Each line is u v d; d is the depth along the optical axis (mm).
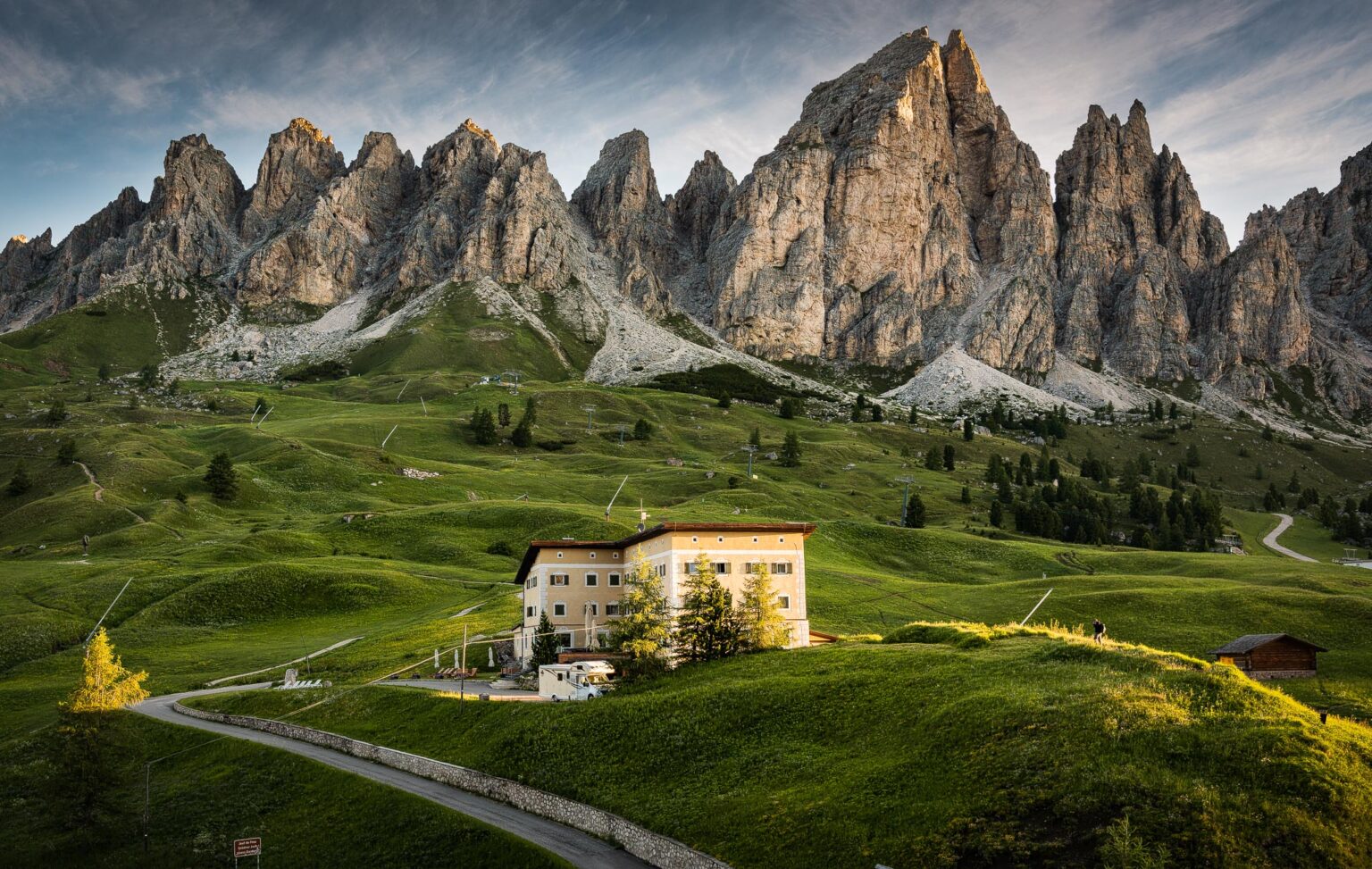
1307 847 38375
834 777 51062
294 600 145750
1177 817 39688
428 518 194625
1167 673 52469
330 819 65562
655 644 79250
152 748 85625
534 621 100750
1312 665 97375
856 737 55688
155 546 174750
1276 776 41500
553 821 58469
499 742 68875
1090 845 39500
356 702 87812
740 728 61125
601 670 79688
